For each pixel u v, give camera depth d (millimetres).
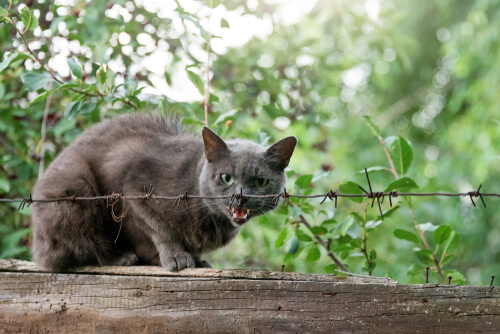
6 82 4871
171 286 2838
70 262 3291
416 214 7391
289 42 5566
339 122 9531
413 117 10430
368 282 2732
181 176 3500
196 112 4762
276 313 2719
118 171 3531
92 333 2885
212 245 3619
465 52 7977
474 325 2559
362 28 6039
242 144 3725
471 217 8086
